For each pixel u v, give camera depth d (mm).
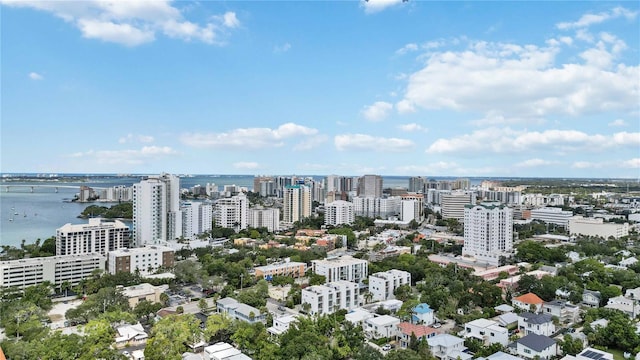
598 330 178125
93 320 180625
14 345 153375
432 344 165875
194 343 172500
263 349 158375
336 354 163375
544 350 161250
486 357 155500
